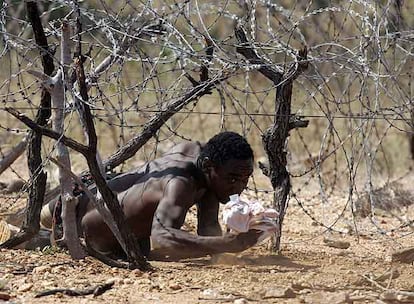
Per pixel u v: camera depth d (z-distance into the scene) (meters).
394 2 12.78
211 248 10.49
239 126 22.39
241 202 10.36
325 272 10.85
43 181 11.25
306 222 15.10
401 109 13.11
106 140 19.48
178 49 11.09
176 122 22.38
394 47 13.99
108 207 10.27
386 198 16.23
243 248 10.41
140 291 9.47
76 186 11.54
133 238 10.41
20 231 11.31
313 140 21.08
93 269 10.38
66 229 10.75
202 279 10.12
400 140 21.72
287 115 11.62
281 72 11.67
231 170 10.81
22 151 13.12
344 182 18.31
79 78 9.99
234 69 11.93
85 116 10.04
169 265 10.97
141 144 12.46
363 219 15.54
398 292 9.48
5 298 9.11
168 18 13.09
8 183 16.02
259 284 9.96
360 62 12.01
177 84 13.13
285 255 11.94
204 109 22.97
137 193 11.16
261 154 20.97
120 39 12.09
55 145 10.31
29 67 12.81
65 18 11.28
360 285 10.15
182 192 10.84
